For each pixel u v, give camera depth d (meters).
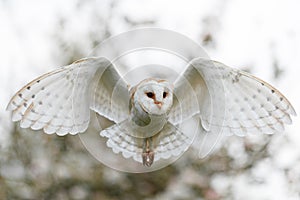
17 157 15.51
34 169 15.45
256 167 15.58
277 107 10.03
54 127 9.79
